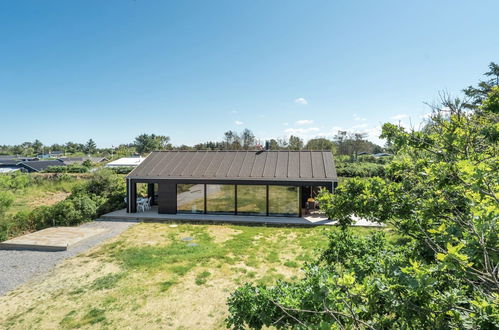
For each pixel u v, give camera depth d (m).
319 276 3.01
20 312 6.49
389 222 3.79
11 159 75.81
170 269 8.78
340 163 34.16
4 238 11.47
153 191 19.09
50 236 11.68
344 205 3.94
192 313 6.45
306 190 16.86
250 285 3.51
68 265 9.16
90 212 14.98
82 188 16.91
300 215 15.41
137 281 8.00
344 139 52.28
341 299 2.50
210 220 14.85
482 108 4.04
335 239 4.98
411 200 3.58
